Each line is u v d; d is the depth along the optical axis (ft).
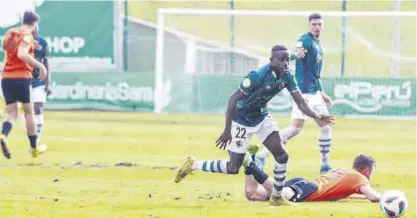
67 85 251.19
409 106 234.17
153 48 268.62
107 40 252.01
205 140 174.50
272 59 92.58
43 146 139.23
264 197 101.09
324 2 305.94
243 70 261.65
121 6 330.54
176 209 95.25
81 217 90.38
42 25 251.39
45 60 152.35
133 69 267.18
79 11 251.60
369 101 236.22
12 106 133.49
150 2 331.16
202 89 245.45
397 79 234.58
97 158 144.66
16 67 132.26
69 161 140.05
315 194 99.81
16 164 135.44
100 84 250.16
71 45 251.60
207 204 98.73
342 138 183.42
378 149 164.14
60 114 234.79
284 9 301.84
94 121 214.48
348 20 284.82
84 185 114.21
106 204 98.58
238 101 94.38
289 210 93.97
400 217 91.91
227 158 148.05
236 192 108.88
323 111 126.21
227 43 280.10
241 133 95.50
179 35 274.77
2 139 131.23
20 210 94.27
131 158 145.38
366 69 264.72
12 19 249.14
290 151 157.79
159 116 232.73
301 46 123.03
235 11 242.99
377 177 126.31
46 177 121.70
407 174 129.59
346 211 93.66
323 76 238.89
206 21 294.05
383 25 281.54
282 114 237.45
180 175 99.96
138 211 94.07
